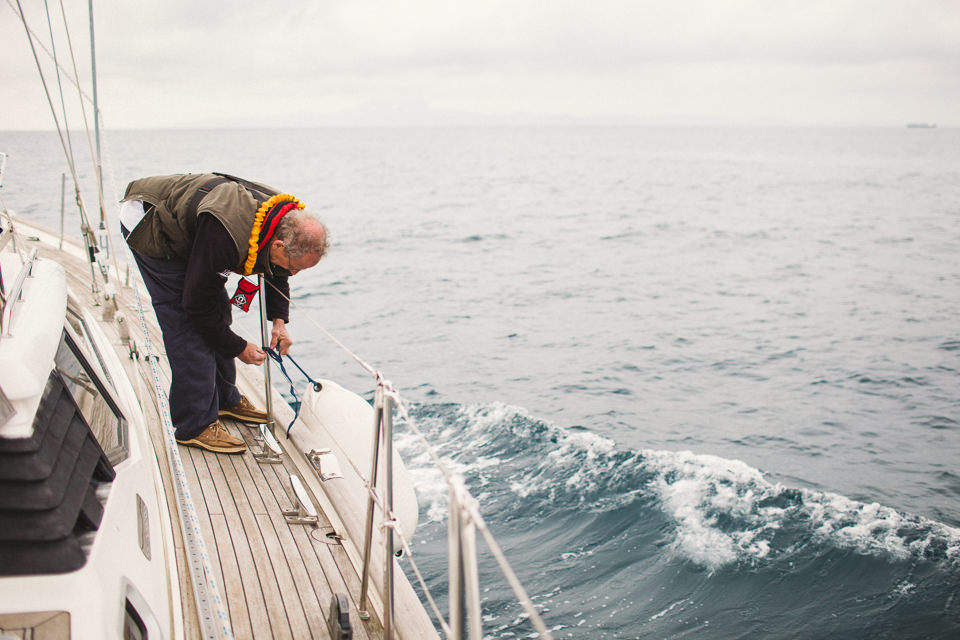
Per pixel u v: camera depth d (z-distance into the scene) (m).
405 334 16.97
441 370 13.96
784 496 8.67
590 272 26.33
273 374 12.35
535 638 6.15
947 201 55.38
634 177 82.88
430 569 6.77
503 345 16.22
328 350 15.15
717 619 6.56
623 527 7.91
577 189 65.88
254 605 2.72
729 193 62.31
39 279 2.44
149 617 2.00
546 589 6.87
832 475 9.66
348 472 3.64
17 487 1.75
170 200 3.34
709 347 16.47
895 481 9.55
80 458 2.05
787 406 12.57
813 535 7.84
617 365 14.79
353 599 2.80
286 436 4.07
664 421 11.58
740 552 7.49
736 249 32.22
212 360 3.75
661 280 25.03
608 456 9.63
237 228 3.07
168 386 4.59
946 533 7.95
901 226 40.50
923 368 15.03
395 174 83.69
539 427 10.57
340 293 21.88
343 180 73.25
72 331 2.69
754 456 10.23
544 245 32.88
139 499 2.50
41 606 1.74
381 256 29.25
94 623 1.74
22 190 39.19
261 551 3.04
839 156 141.25
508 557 7.38
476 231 37.22
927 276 26.03
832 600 6.83
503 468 9.22
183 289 3.31
